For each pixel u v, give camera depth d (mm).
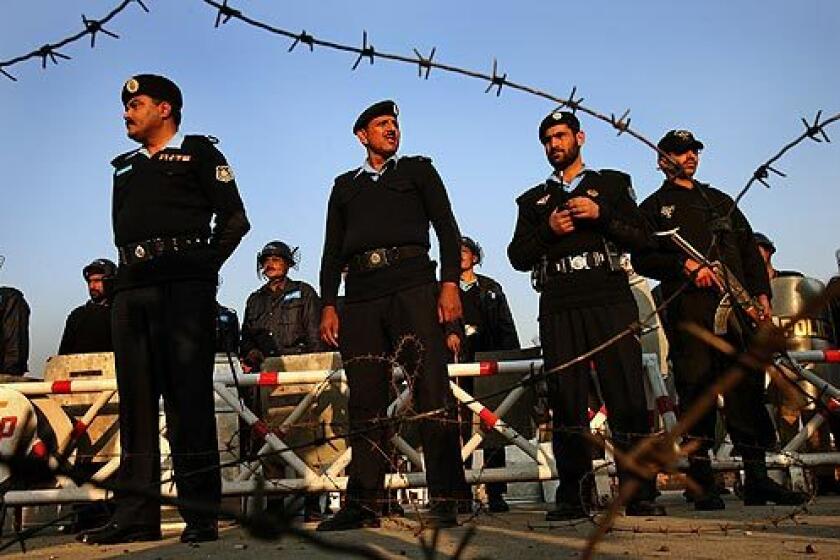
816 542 3361
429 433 4504
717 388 705
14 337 7520
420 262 4652
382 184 4746
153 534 4461
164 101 4594
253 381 5992
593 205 4691
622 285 4816
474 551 3414
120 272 4477
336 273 4949
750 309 4238
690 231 5188
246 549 3887
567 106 2730
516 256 5055
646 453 722
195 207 4473
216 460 4367
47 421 5746
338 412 6141
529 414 6488
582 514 4742
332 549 671
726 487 7246
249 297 7469
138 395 4430
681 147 5367
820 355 6348
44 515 6172
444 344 4613
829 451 6629
